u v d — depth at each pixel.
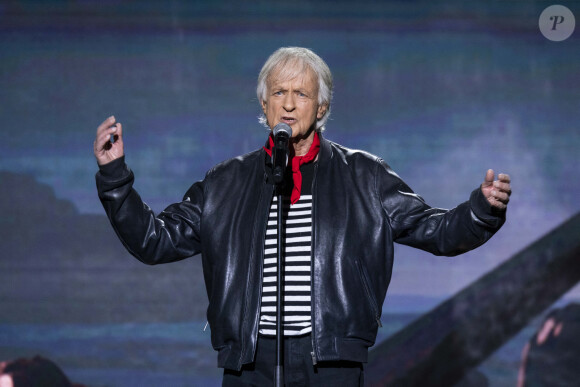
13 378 11.48
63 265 11.83
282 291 4.59
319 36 12.21
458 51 12.15
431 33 12.19
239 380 4.59
